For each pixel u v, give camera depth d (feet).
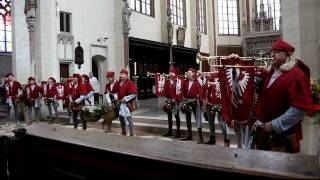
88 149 9.89
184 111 33.99
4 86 58.39
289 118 11.85
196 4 106.32
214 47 119.75
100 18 67.72
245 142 20.03
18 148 12.62
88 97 42.24
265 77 13.48
